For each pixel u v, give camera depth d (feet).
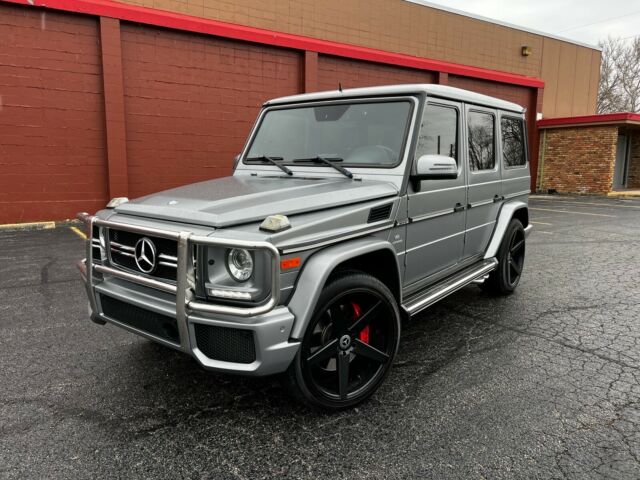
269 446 8.60
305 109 13.10
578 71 71.61
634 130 71.61
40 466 8.00
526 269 22.18
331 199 9.46
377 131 11.71
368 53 45.96
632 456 8.27
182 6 36.63
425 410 9.78
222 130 39.22
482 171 15.03
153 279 8.79
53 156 33.47
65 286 18.70
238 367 8.07
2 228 31.91
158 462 8.14
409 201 11.12
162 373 11.41
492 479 7.70
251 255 7.93
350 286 9.18
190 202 9.14
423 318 15.40
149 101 36.09
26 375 11.28
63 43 32.78
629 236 31.55
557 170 67.77
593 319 15.23
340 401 9.47
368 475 7.81
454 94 13.06
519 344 13.23
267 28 40.68
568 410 9.75
